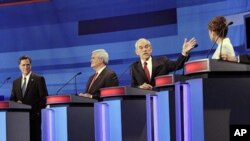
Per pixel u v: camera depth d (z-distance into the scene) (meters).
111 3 10.75
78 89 11.07
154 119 5.42
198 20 9.64
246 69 4.43
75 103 6.84
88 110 6.90
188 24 9.77
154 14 10.22
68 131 6.71
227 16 9.21
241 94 4.35
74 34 11.17
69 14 11.23
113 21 10.72
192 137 4.47
